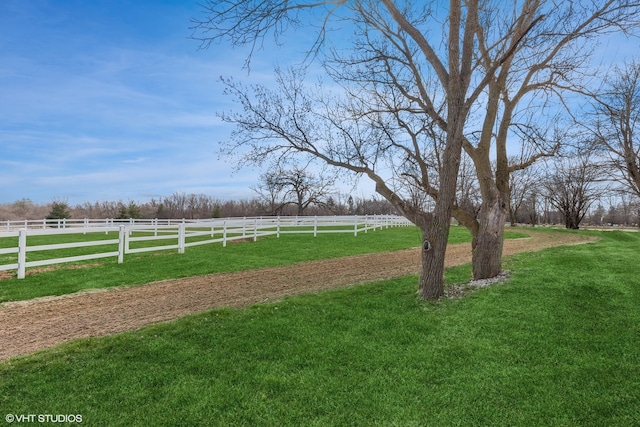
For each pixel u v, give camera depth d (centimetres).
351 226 3180
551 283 802
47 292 908
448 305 680
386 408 374
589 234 2750
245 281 1045
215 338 539
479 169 891
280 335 550
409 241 2070
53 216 5075
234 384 418
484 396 393
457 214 916
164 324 601
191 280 1068
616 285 780
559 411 366
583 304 668
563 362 460
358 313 648
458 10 715
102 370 447
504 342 518
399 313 644
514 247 1811
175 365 460
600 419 354
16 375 441
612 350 488
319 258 1483
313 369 450
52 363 465
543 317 607
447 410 371
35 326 658
